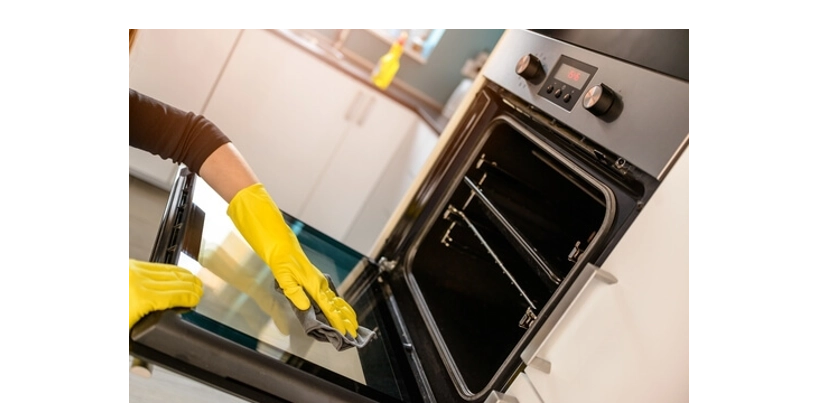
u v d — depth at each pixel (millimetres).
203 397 609
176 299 629
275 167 2340
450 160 1261
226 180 871
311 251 1166
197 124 874
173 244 777
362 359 821
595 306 663
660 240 609
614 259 671
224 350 605
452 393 855
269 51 2158
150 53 2057
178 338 587
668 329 556
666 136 645
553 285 822
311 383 644
